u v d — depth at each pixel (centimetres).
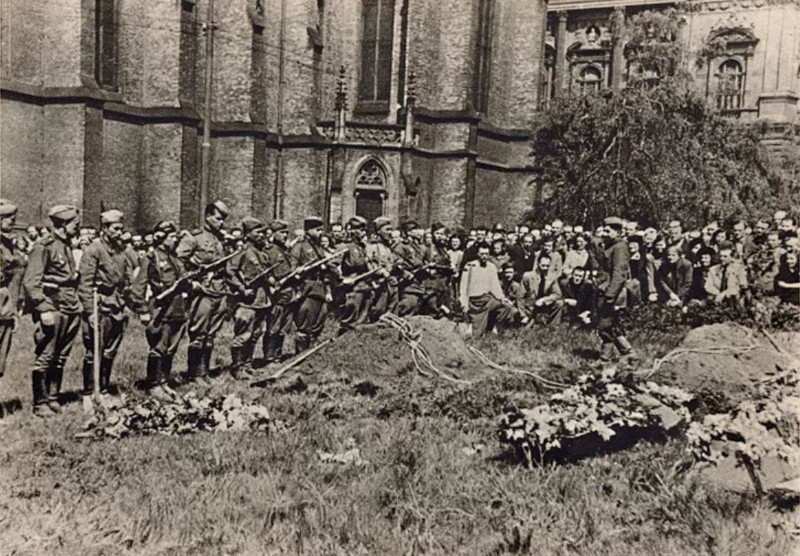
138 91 3697
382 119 4469
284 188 4175
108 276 1382
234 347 1638
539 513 916
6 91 3195
